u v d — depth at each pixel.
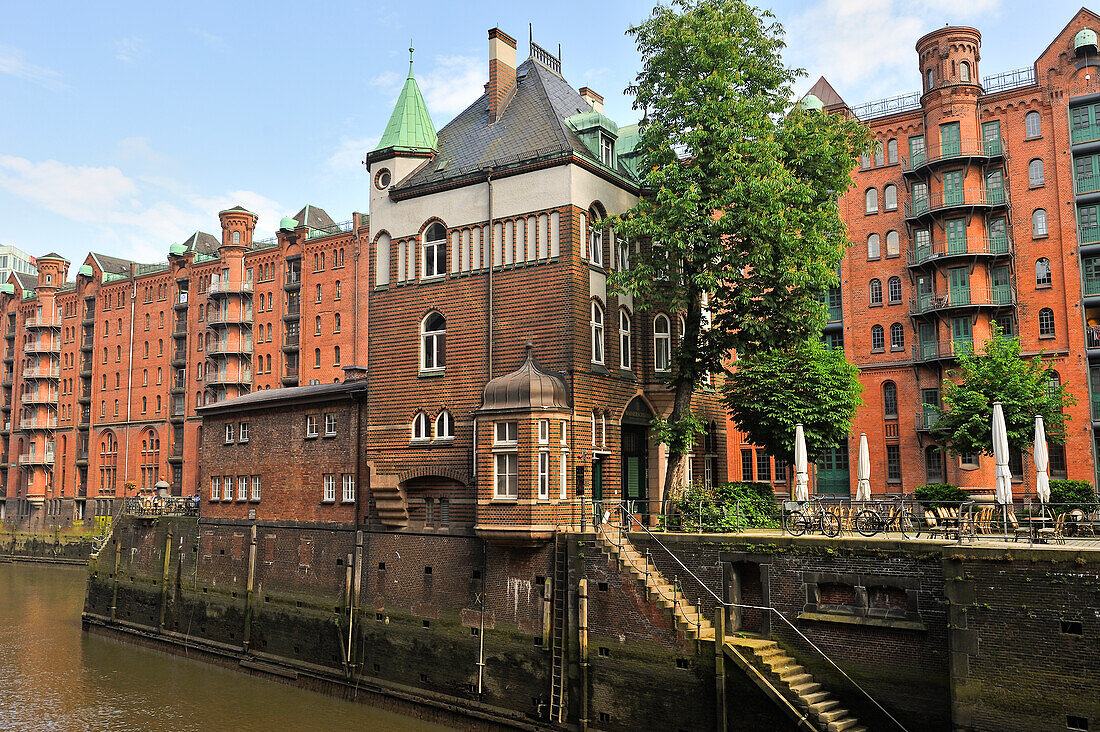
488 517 28.03
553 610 26.77
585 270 30.53
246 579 38.56
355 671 32.69
